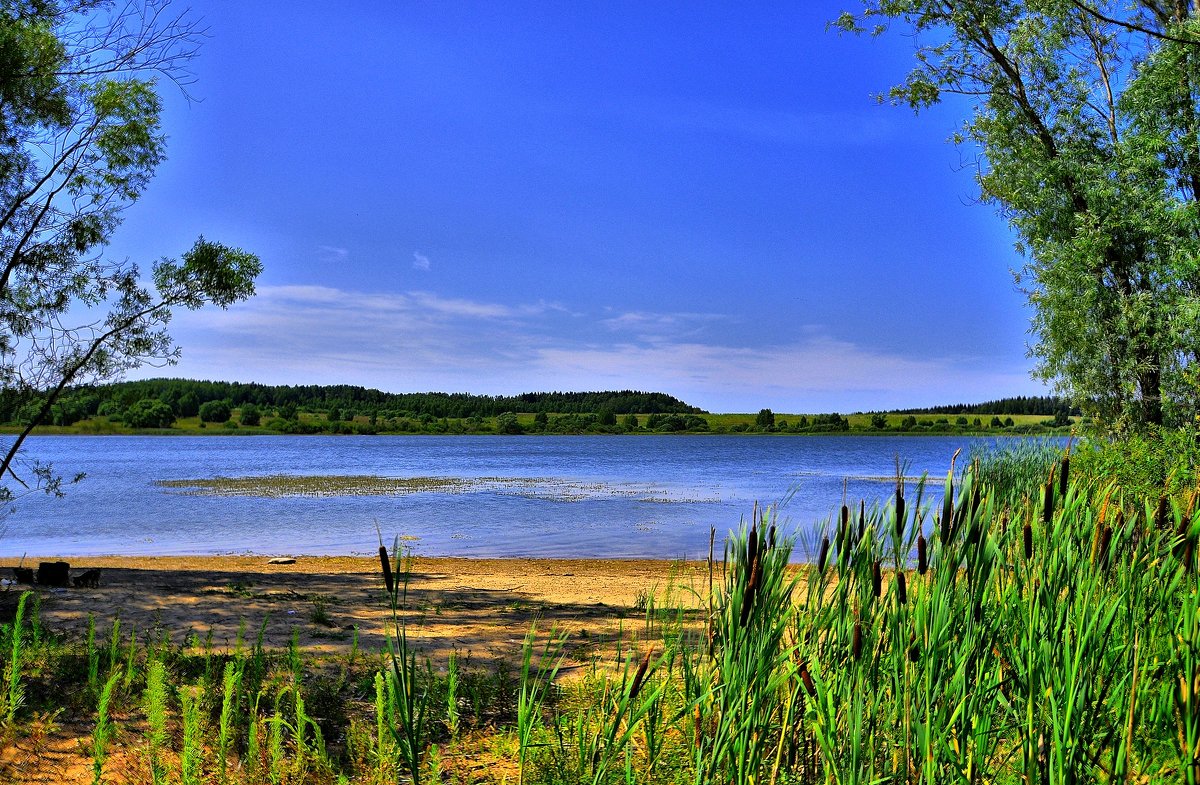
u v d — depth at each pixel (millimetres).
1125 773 2943
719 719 3436
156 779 4008
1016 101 17484
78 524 30516
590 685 5602
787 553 3453
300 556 22250
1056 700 2986
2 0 13734
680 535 27094
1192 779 2988
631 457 96625
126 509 35875
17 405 14383
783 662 3451
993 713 3447
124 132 14664
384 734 4746
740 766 3166
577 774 4184
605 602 12617
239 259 15375
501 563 19953
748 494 43125
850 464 77125
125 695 5699
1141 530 3871
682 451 115438
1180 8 15922
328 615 10289
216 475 60000
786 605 3438
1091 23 16984
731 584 3424
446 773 4531
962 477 3123
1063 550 3215
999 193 17828
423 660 7449
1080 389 16641
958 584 3162
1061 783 2848
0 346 14078
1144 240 16094
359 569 19109
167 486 49125
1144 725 3342
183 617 9570
